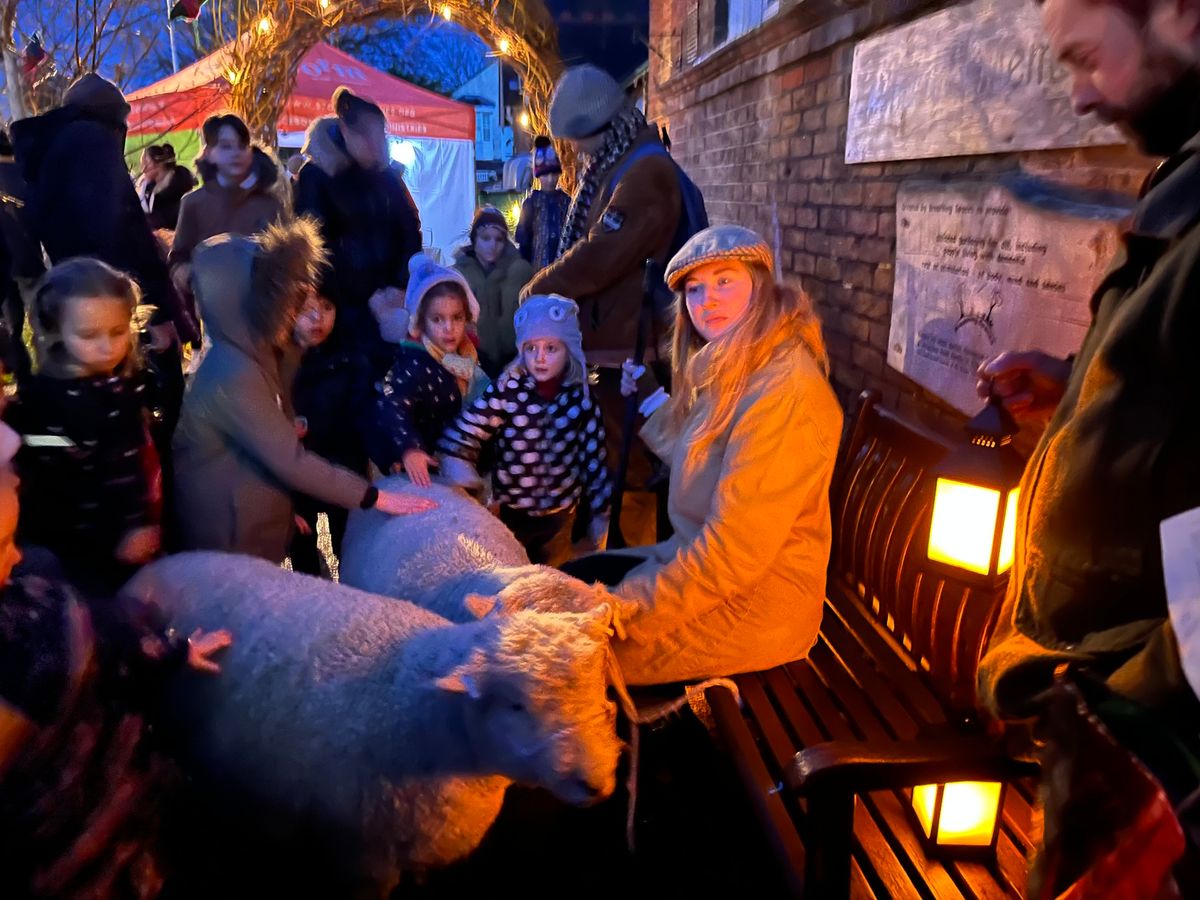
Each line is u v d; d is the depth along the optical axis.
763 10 4.81
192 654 1.77
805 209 4.06
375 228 3.95
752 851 2.29
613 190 3.72
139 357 2.34
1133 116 1.09
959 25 2.56
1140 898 0.93
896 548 2.34
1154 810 0.91
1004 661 1.24
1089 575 1.09
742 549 2.12
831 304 3.76
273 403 2.50
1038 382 1.69
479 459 3.20
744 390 2.16
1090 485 1.07
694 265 2.18
